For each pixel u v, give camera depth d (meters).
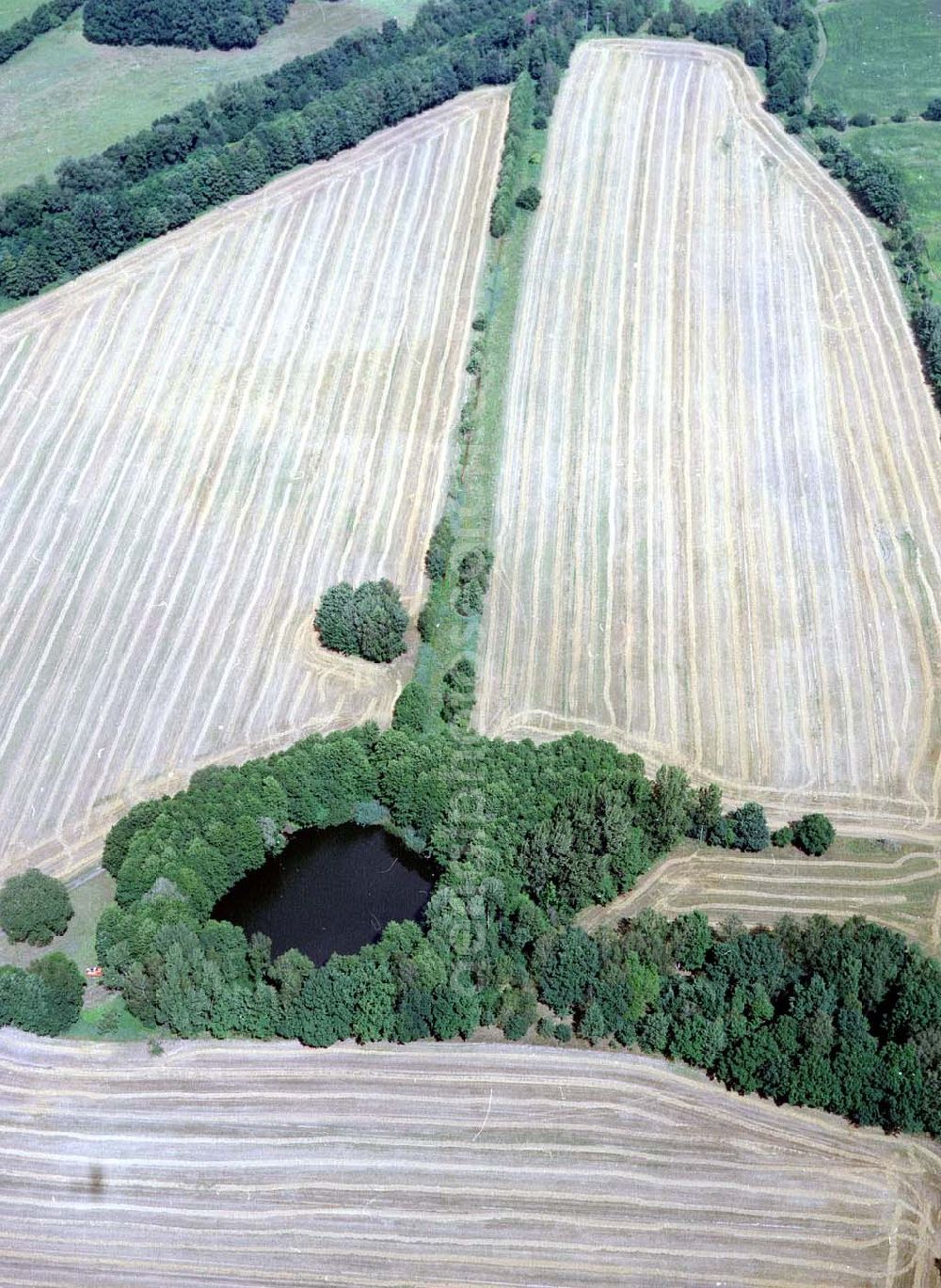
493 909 160.12
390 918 169.12
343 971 155.00
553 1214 139.12
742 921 163.50
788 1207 138.38
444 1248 137.25
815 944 152.25
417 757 174.88
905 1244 135.25
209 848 167.88
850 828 175.12
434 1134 145.50
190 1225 140.25
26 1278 137.50
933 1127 141.12
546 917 159.75
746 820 170.38
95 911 170.25
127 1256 138.50
